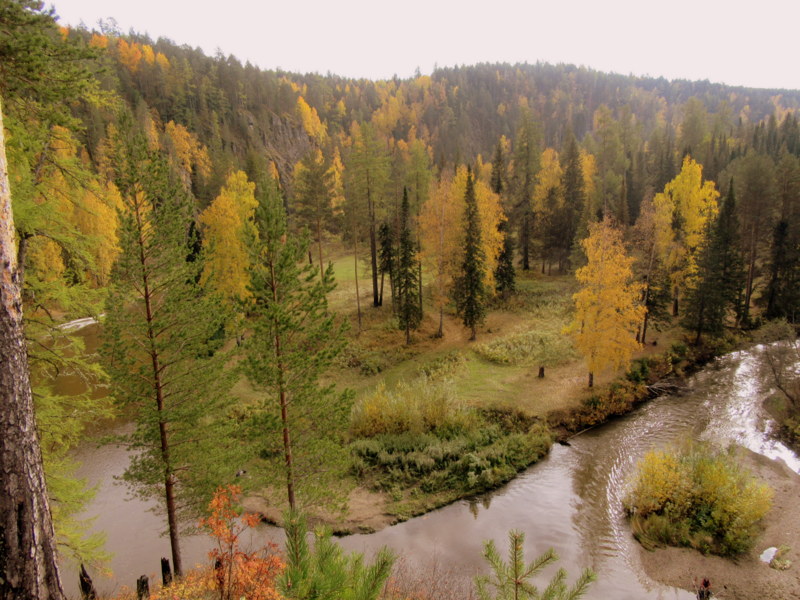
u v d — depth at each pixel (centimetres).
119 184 1333
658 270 3519
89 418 1307
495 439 2502
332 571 560
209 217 3344
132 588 1523
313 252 6519
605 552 1761
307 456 1638
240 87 12138
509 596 595
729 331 3906
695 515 1859
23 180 995
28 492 490
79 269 1216
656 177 6750
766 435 2505
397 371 3356
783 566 1603
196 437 1466
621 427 2675
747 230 4341
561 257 5272
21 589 474
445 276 3934
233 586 595
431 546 1808
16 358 500
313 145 12950
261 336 1502
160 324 1408
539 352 3425
